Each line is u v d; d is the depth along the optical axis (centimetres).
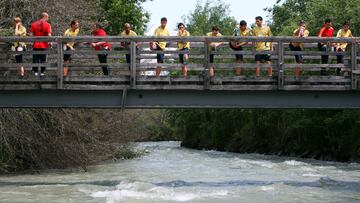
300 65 1559
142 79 1538
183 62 1574
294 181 1928
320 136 3444
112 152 2933
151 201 1407
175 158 3419
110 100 1554
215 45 1623
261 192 1608
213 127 5097
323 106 1570
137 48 1577
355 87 1537
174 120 6091
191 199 1452
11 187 1703
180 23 1681
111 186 1742
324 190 1667
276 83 1548
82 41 1534
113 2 3747
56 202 1398
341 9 3272
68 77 1532
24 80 1523
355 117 3116
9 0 2192
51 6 2245
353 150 3122
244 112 4581
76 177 2031
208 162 2984
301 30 1639
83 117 2434
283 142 3903
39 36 1541
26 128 2136
